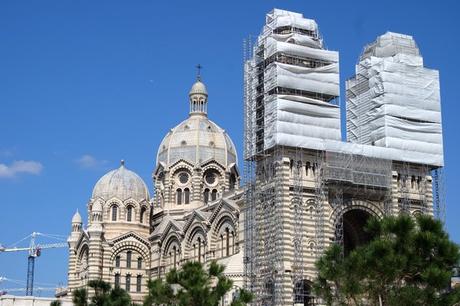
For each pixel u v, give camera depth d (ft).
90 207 497.87
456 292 170.50
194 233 447.01
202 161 502.79
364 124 386.73
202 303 197.36
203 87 546.26
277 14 382.83
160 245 479.00
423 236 170.71
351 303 186.29
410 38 398.21
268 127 355.15
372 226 183.01
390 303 171.63
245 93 383.86
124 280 479.82
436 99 384.88
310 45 373.20
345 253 382.63
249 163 372.58
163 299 209.46
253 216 359.87
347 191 357.00
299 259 336.70
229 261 384.68
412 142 374.43
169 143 514.27
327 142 354.13
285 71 358.23
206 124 522.88
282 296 330.34
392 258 169.37
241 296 204.13
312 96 366.43
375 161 362.53
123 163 517.96
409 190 370.94
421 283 174.70
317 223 345.51
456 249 170.19
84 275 490.08
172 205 501.15
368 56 396.78
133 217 499.51
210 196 503.20
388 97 375.04
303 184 347.77
